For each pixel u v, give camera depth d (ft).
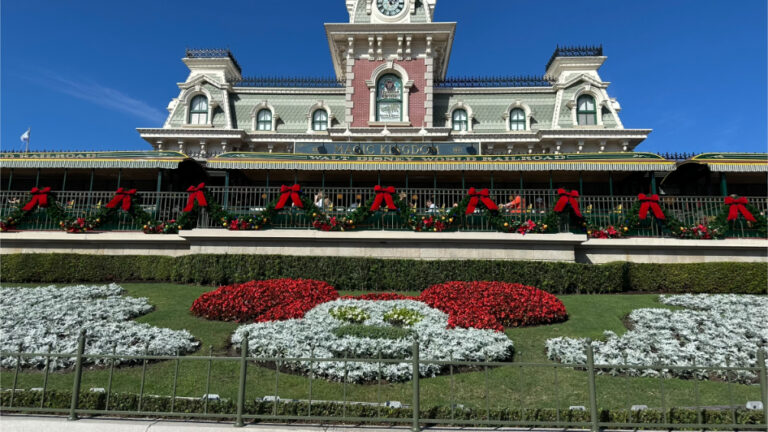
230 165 50.96
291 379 23.48
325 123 92.27
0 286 42.52
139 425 17.92
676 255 47.09
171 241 48.03
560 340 28.53
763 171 51.31
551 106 91.20
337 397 21.53
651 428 18.45
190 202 48.42
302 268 43.21
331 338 27.07
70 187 67.62
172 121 89.51
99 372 24.13
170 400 19.08
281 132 90.48
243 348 18.69
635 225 47.91
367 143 63.00
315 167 51.62
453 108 91.71
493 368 25.27
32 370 24.44
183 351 27.07
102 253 48.52
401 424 18.62
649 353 27.20
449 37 89.20
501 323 32.19
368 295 37.81
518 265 42.32
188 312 34.65
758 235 47.03
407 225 47.24
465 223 47.34
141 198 50.67
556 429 18.20
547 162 50.85
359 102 88.58
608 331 30.58
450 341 26.86
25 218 49.83
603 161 50.47
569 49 92.79
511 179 61.31
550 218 46.29
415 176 59.93
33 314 31.91
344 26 87.97
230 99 93.35
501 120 90.79
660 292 43.57
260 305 33.73
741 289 42.75
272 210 47.52
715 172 55.01
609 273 42.47
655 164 49.85
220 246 47.01
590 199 49.90
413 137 85.61
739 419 18.44
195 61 93.66
